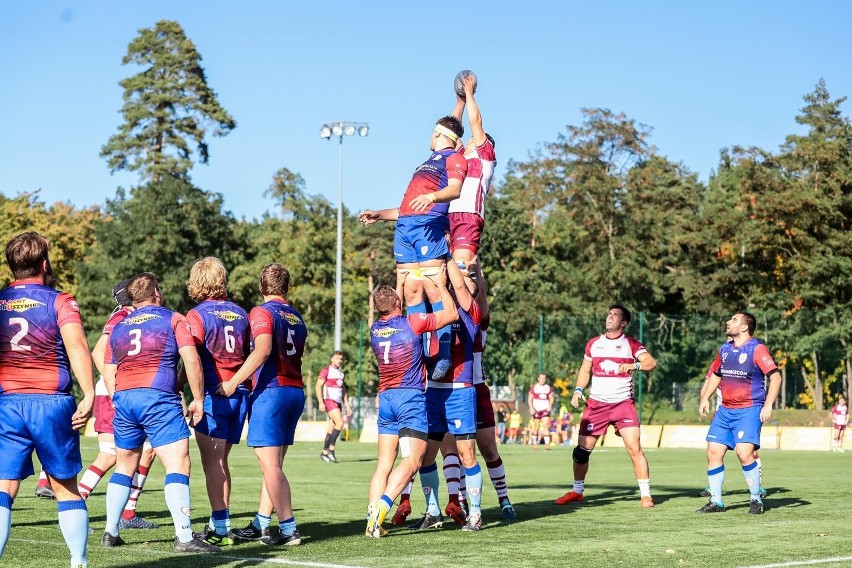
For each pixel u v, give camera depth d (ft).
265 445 35.17
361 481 70.13
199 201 256.11
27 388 26.21
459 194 38.86
